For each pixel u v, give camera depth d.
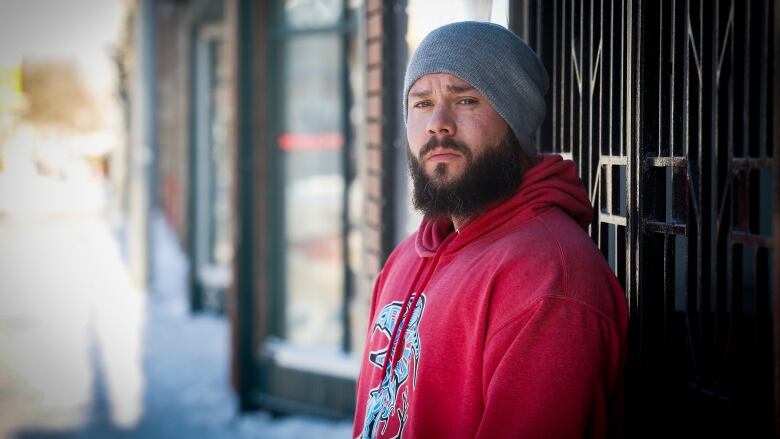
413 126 1.49
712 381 1.47
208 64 7.96
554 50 2.03
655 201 1.59
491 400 1.24
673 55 1.53
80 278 11.27
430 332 1.41
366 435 1.54
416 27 3.60
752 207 1.33
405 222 3.63
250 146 5.05
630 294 1.63
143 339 7.33
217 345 7.04
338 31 4.78
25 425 4.90
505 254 1.34
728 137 1.42
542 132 2.08
